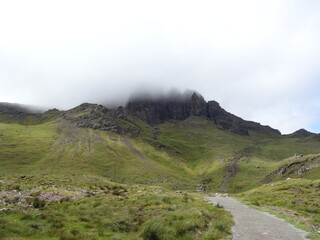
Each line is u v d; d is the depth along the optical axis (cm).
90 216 2503
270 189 7719
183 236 1941
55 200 3709
